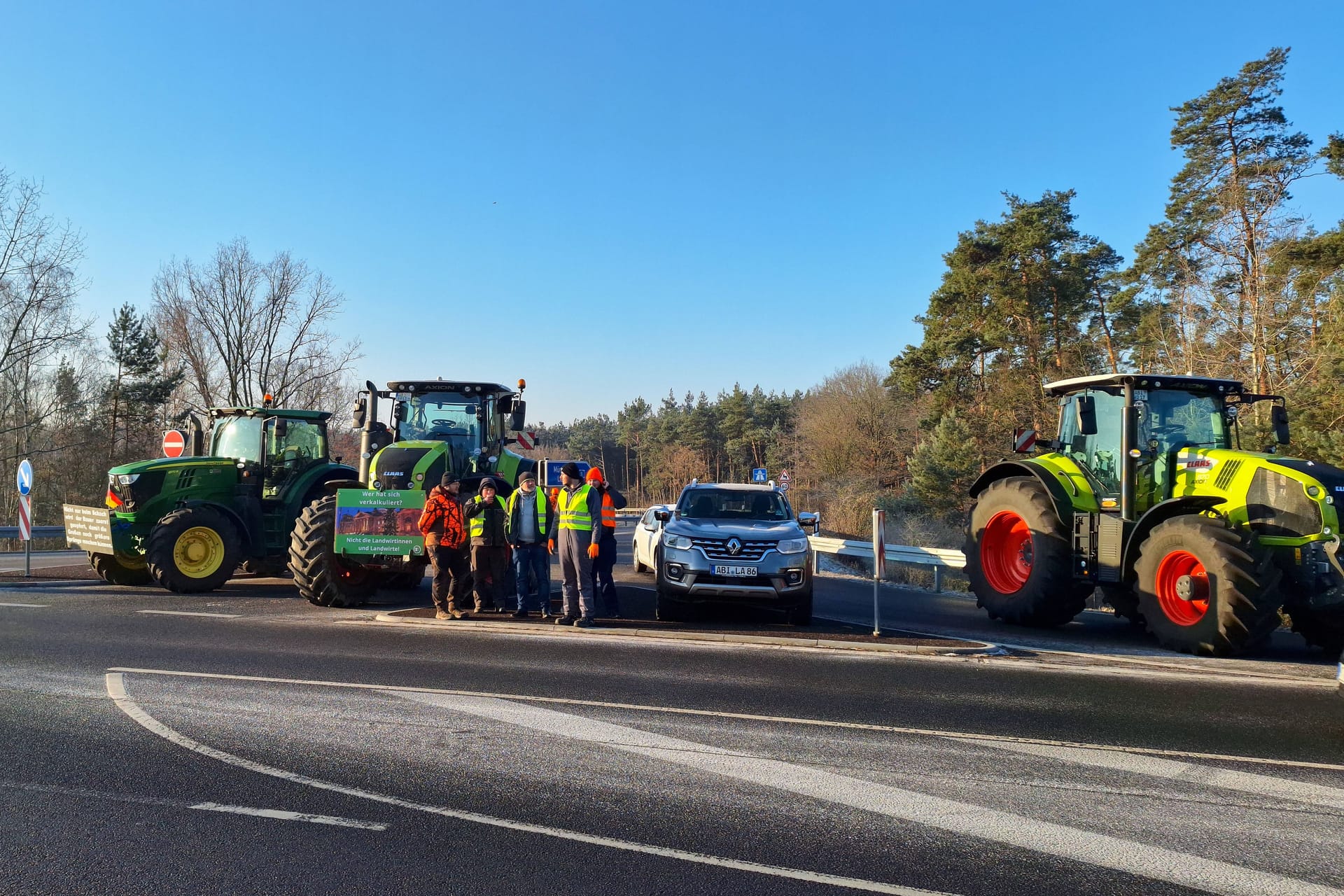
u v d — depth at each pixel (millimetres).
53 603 11758
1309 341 22188
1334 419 19500
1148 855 4129
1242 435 19703
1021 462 11758
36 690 6941
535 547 10977
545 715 6402
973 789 4996
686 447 87750
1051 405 37625
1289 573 9055
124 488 12852
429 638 9477
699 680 7602
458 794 4824
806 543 10703
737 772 5230
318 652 8562
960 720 6426
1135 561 10102
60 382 39719
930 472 36844
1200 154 30891
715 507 11789
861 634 10078
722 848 4152
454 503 10711
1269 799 4883
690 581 10453
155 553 12469
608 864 3975
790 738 5934
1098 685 7660
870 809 4668
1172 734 6141
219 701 6684
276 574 15492
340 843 4164
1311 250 22719
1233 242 24766
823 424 53281
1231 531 8977
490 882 3781
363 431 12992
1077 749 5762
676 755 5531
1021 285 39188
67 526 13891
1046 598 10844
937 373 44375
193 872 3842
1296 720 6566
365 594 11836
